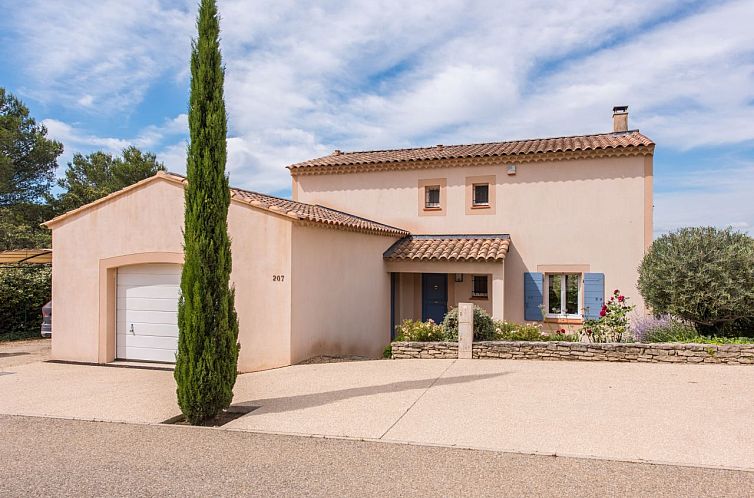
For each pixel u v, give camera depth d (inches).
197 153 281.0
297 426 257.1
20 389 350.3
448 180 655.1
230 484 190.1
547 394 308.0
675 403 284.5
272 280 414.3
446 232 652.7
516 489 183.0
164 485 189.9
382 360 433.4
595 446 223.0
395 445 228.7
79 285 460.8
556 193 609.3
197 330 271.6
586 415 265.9
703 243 404.2
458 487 185.3
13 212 1125.1
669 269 408.8
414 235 663.8
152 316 449.7
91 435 250.1
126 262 446.6
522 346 419.2
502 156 623.5
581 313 599.8
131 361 453.7
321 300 459.2
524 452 217.6
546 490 181.8
